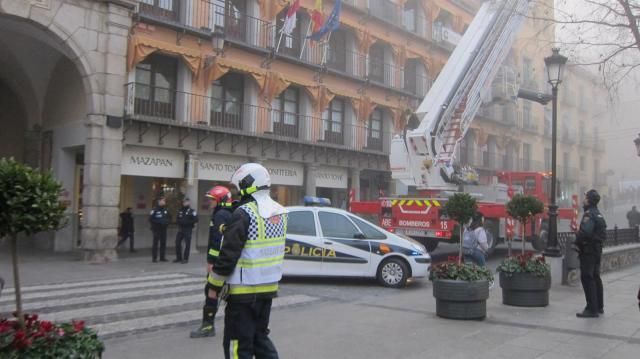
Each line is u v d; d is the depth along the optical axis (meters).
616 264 14.28
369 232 11.34
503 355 5.78
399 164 15.98
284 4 22.08
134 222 19.16
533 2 17.34
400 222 15.63
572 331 6.92
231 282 4.13
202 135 18.84
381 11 27.66
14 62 17.53
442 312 7.72
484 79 16.98
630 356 5.76
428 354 5.82
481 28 17.19
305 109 23.61
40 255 16.17
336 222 11.39
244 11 21.36
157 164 17.88
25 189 3.47
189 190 18.53
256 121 21.14
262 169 4.36
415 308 8.54
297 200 23.98
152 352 5.91
